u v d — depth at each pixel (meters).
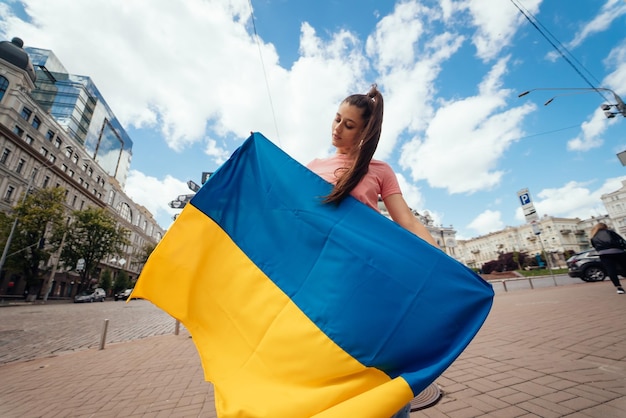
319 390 1.03
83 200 47.50
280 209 1.39
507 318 6.04
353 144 1.44
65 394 3.61
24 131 35.09
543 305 7.28
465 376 3.09
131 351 5.97
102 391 3.66
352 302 1.14
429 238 1.27
